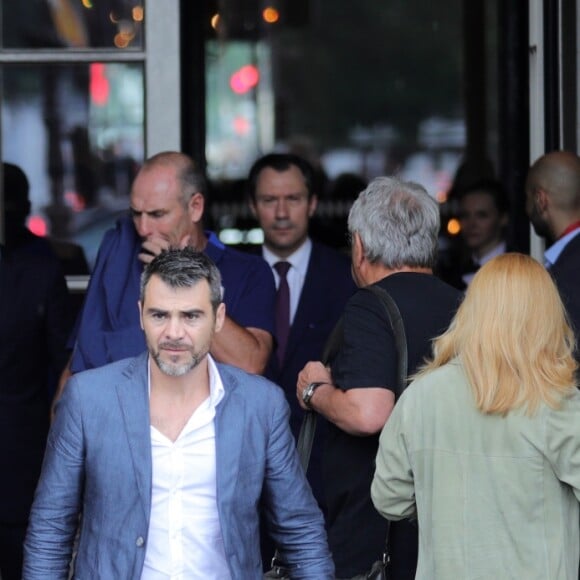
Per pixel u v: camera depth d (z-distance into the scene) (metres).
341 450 10.88
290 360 14.95
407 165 21.73
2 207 15.28
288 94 21.25
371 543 10.69
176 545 9.16
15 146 16.11
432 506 9.38
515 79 18.09
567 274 13.95
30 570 9.34
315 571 9.70
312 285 15.15
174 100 15.18
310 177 15.54
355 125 21.72
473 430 9.30
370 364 10.45
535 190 14.71
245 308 12.75
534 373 9.19
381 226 10.97
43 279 14.56
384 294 10.71
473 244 19.05
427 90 21.45
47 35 15.15
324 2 21.33
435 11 21.30
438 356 9.71
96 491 9.18
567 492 9.24
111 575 9.08
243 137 20.58
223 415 9.27
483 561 9.16
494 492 9.18
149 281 9.05
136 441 9.13
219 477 9.19
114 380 9.29
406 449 9.59
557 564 9.08
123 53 15.17
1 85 15.82
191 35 18.23
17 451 14.58
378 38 21.56
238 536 9.23
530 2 15.01
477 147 21.20
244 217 20.36
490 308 9.34
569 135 14.80
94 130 16.08
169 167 12.20
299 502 9.65
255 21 20.67
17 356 14.51
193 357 9.02
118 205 16.58
